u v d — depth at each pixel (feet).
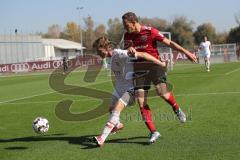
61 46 419.33
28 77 174.09
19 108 64.90
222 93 68.85
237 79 96.58
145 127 42.24
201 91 73.46
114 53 34.68
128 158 30.76
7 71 232.32
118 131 40.50
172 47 34.65
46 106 65.77
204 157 30.01
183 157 30.25
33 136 41.32
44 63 244.22
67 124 47.70
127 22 34.24
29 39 341.62
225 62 224.53
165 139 36.35
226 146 32.86
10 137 41.32
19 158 32.32
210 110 51.52
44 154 33.24
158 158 30.32
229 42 425.69
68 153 33.14
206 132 38.42
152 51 34.94
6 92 97.66
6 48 319.68
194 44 455.22
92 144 35.76
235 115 46.75
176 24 456.45
